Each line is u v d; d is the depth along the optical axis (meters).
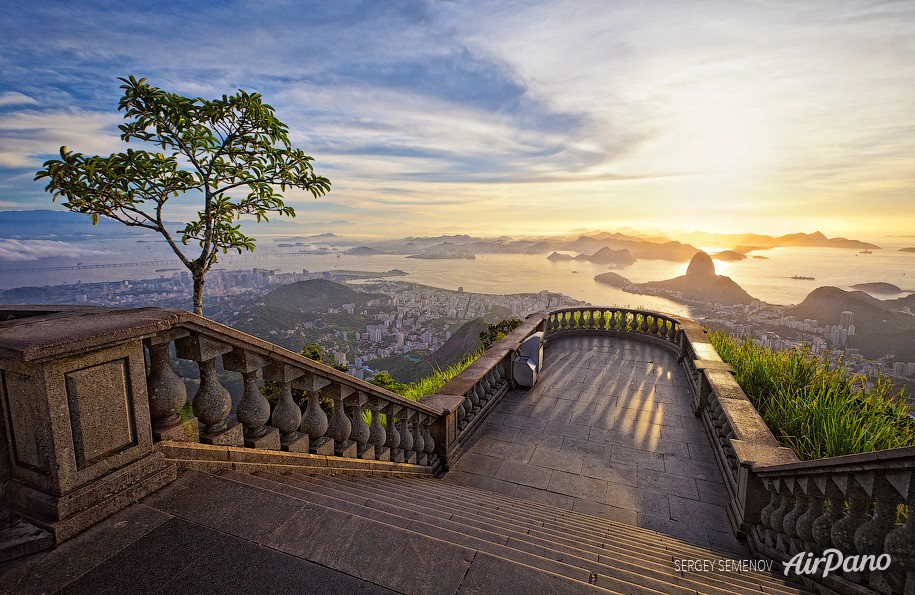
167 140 5.44
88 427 1.91
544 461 5.83
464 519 2.87
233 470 2.62
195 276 5.95
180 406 2.36
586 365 9.93
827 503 2.60
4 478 1.92
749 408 5.02
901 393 5.23
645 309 12.35
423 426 5.40
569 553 2.60
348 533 2.00
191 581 1.68
